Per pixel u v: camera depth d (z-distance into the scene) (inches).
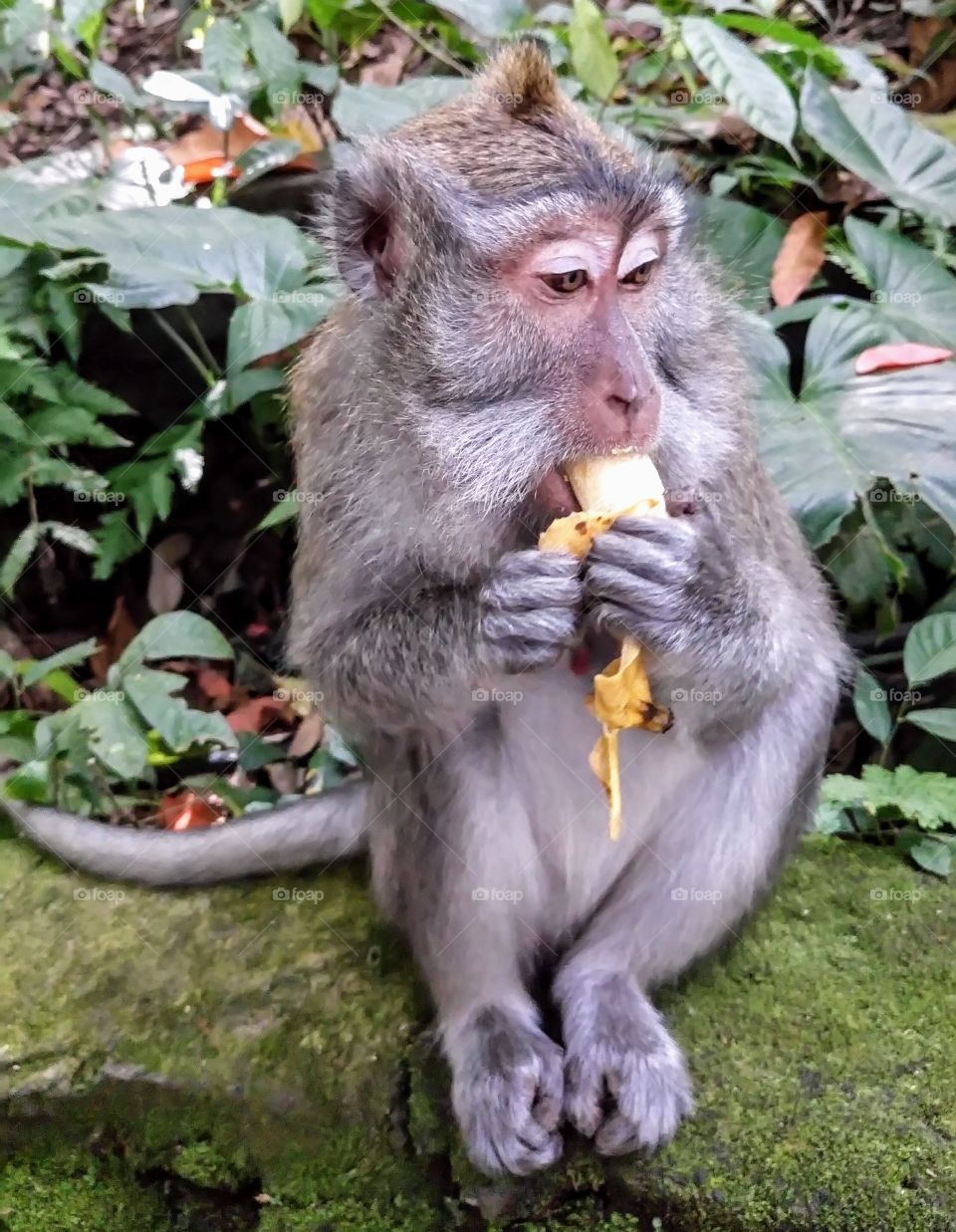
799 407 61.6
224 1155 54.0
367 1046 54.1
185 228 64.5
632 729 54.1
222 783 65.8
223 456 72.9
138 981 55.9
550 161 51.2
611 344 51.3
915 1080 52.9
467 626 52.2
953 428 60.4
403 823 54.2
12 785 61.7
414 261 52.0
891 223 66.2
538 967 55.2
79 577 73.8
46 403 67.0
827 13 71.6
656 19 67.9
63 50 68.9
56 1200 54.4
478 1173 52.6
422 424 52.2
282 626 70.2
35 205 66.7
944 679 63.9
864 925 56.4
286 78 67.9
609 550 51.0
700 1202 51.7
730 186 66.9
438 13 68.9
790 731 54.9
